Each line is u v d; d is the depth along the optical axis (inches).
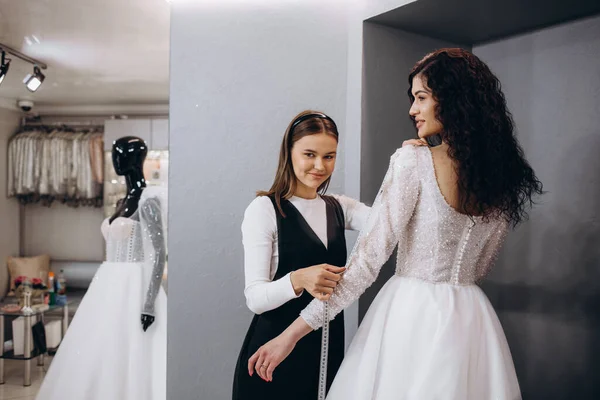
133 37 78.3
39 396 80.1
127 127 79.1
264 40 75.4
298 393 54.9
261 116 75.5
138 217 82.0
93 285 81.4
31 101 77.7
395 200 44.5
